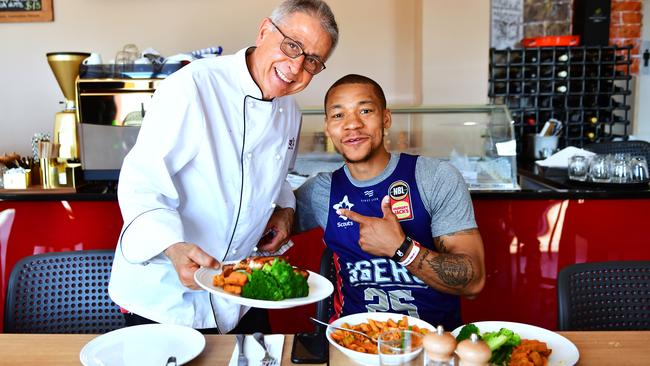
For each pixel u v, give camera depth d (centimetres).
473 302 257
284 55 146
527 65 430
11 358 122
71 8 447
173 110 143
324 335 130
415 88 458
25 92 454
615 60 434
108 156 270
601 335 134
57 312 168
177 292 154
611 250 254
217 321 159
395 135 279
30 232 255
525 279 256
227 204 158
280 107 166
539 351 120
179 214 150
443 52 428
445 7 425
